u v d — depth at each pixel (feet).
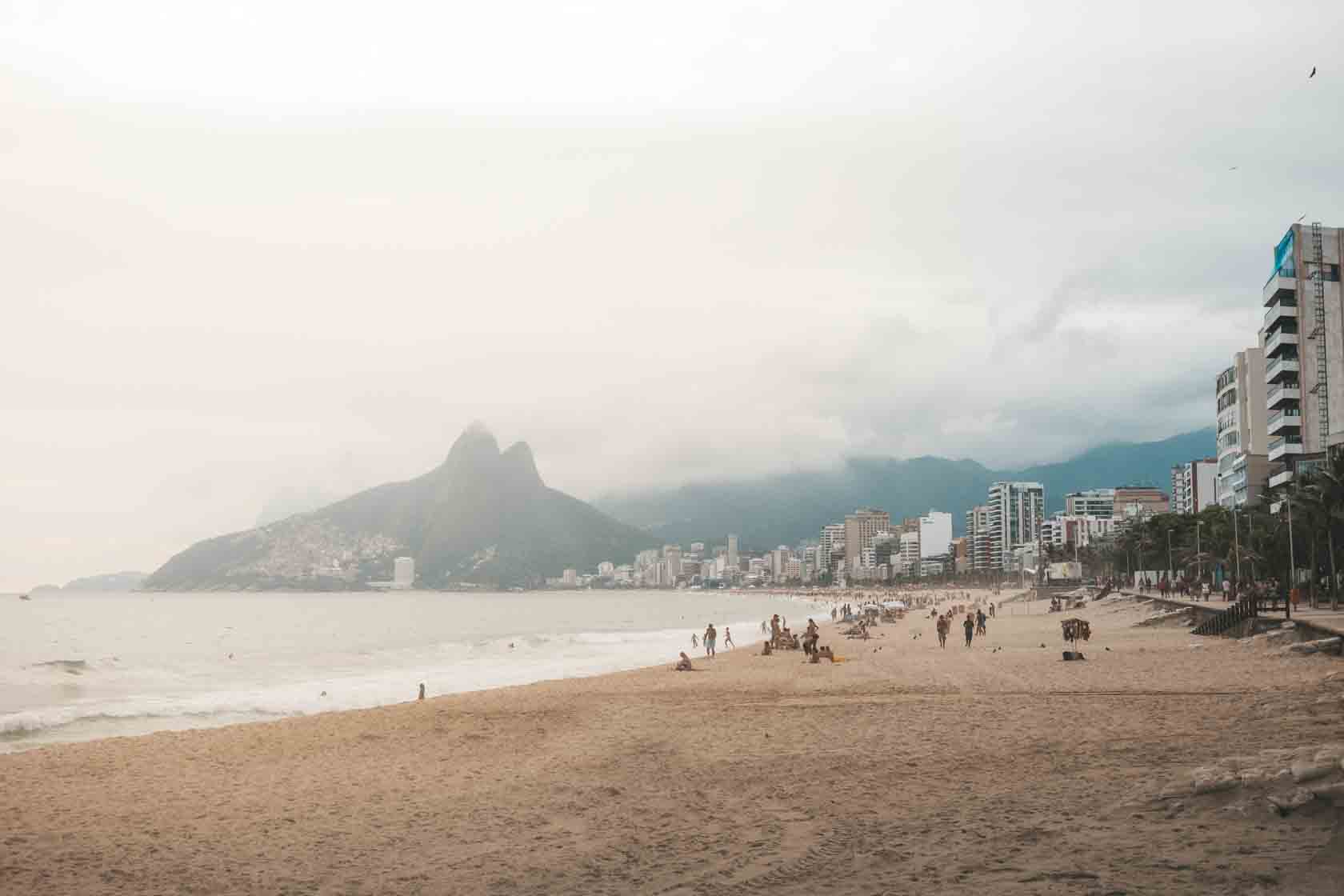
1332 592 244.42
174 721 126.52
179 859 50.29
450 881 42.86
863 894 33.06
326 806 63.87
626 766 73.61
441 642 363.76
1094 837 36.70
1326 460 275.80
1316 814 34.60
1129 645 175.73
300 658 265.13
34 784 74.79
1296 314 364.17
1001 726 79.66
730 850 43.62
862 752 71.51
